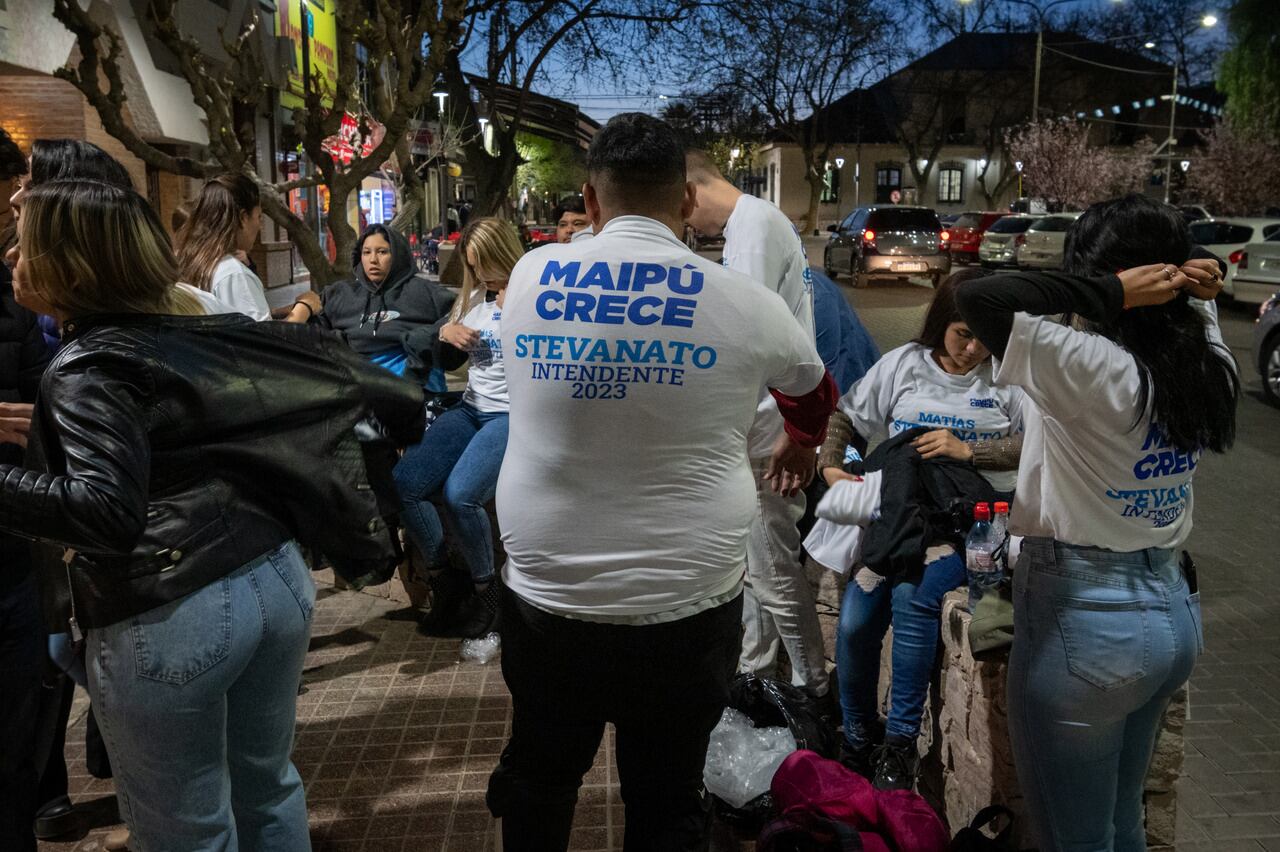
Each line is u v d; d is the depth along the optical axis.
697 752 2.16
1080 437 1.92
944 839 2.59
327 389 2.14
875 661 3.23
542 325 1.95
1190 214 26.00
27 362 2.60
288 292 19.41
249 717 2.16
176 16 12.19
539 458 1.96
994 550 2.91
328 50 21.19
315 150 7.75
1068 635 2.01
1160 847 2.79
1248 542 6.11
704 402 1.92
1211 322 2.20
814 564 3.80
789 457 2.66
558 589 1.96
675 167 2.03
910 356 3.44
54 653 2.69
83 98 10.39
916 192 54.91
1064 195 43.28
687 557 1.93
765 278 3.08
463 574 4.53
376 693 3.96
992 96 53.66
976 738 2.85
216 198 3.70
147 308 1.96
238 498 2.00
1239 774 3.53
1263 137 34.16
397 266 4.73
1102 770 2.08
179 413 1.90
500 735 3.63
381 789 3.29
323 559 2.43
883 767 3.07
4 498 1.71
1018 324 1.83
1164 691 2.09
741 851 2.93
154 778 1.98
